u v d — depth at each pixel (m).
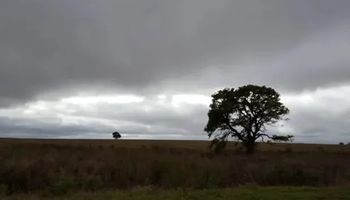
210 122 65.00
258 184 24.84
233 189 21.06
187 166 26.64
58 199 18.61
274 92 64.44
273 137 64.62
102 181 23.44
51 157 27.73
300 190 20.84
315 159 40.19
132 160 27.84
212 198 18.00
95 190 21.58
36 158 26.91
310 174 26.64
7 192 21.16
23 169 23.00
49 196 20.28
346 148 92.75
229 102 63.59
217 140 64.88
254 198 18.16
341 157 45.19
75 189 21.50
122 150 38.88
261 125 63.94
